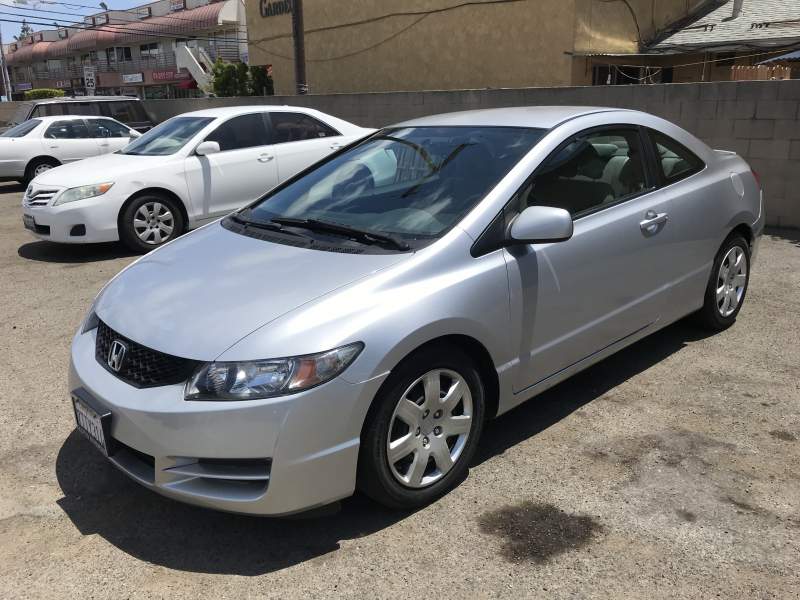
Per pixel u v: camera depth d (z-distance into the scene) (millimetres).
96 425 2805
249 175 8172
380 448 2760
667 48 14781
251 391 2521
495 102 10641
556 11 14344
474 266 3047
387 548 2758
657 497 3035
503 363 3195
